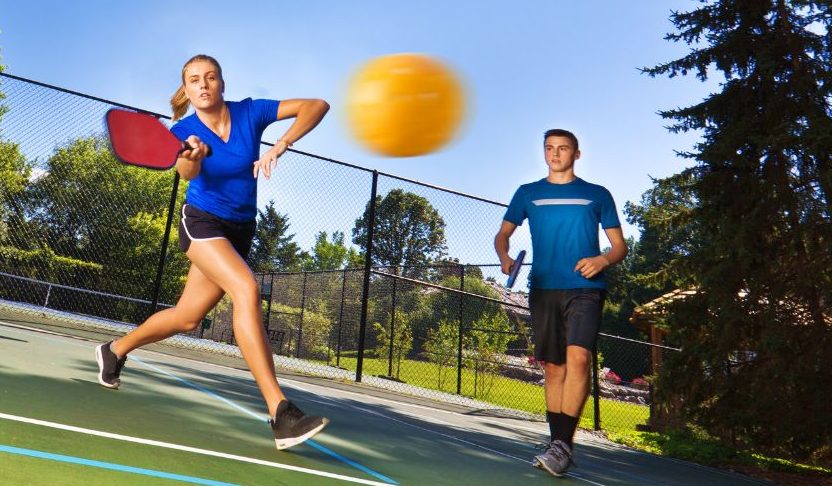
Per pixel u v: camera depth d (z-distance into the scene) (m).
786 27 9.62
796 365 7.65
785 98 9.16
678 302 9.05
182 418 2.68
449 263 12.26
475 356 13.67
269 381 2.27
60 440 1.83
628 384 23.03
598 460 5.15
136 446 1.96
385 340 16.66
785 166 8.91
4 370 3.00
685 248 39.56
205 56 2.50
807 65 9.39
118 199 14.17
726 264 8.48
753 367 8.48
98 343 6.20
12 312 8.73
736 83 9.72
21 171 10.19
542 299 3.26
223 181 2.49
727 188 9.36
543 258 3.28
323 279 18.00
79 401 2.57
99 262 14.23
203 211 2.47
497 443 4.48
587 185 3.34
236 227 2.55
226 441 2.36
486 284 14.66
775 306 8.16
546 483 2.93
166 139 2.15
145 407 2.77
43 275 13.08
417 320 16.23
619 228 3.28
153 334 2.91
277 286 18.88
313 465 2.22
